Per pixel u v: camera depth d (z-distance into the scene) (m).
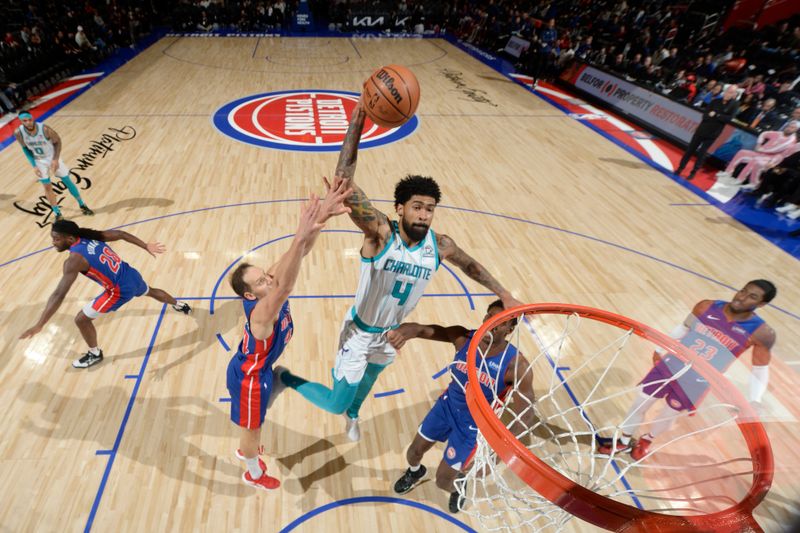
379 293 2.50
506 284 5.23
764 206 7.22
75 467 3.19
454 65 15.05
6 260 5.16
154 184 6.96
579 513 1.73
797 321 4.68
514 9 17.70
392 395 3.90
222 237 5.75
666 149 9.30
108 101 10.44
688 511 2.02
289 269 1.98
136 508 2.98
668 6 13.27
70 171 7.18
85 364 3.94
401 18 20.45
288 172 7.54
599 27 14.58
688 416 2.57
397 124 2.29
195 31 19.03
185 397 3.75
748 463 1.83
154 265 5.20
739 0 11.20
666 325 4.73
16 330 4.27
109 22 15.31
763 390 2.32
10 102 9.59
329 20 20.48
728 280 5.51
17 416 3.52
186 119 9.57
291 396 3.86
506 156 8.62
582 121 10.62
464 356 2.71
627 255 5.88
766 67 9.77
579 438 3.44
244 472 3.22
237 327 4.46
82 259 3.51
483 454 2.51
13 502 2.97
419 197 2.18
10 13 12.91
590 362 4.22
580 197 7.27
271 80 12.59
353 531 2.95
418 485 3.24
